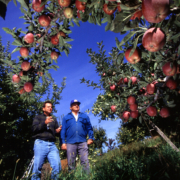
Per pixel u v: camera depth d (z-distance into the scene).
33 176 2.26
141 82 2.97
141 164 2.38
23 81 2.17
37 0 1.41
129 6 0.93
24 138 7.66
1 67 7.18
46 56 2.03
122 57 1.27
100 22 1.39
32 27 1.75
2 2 0.55
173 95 3.36
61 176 2.00
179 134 6.21
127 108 3.66
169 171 2.22
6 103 7.19
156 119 6.91
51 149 2.95
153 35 0.97
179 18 0.98
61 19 1.71
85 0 1.24
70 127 3.52
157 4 0.80
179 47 1.43
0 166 5.67
